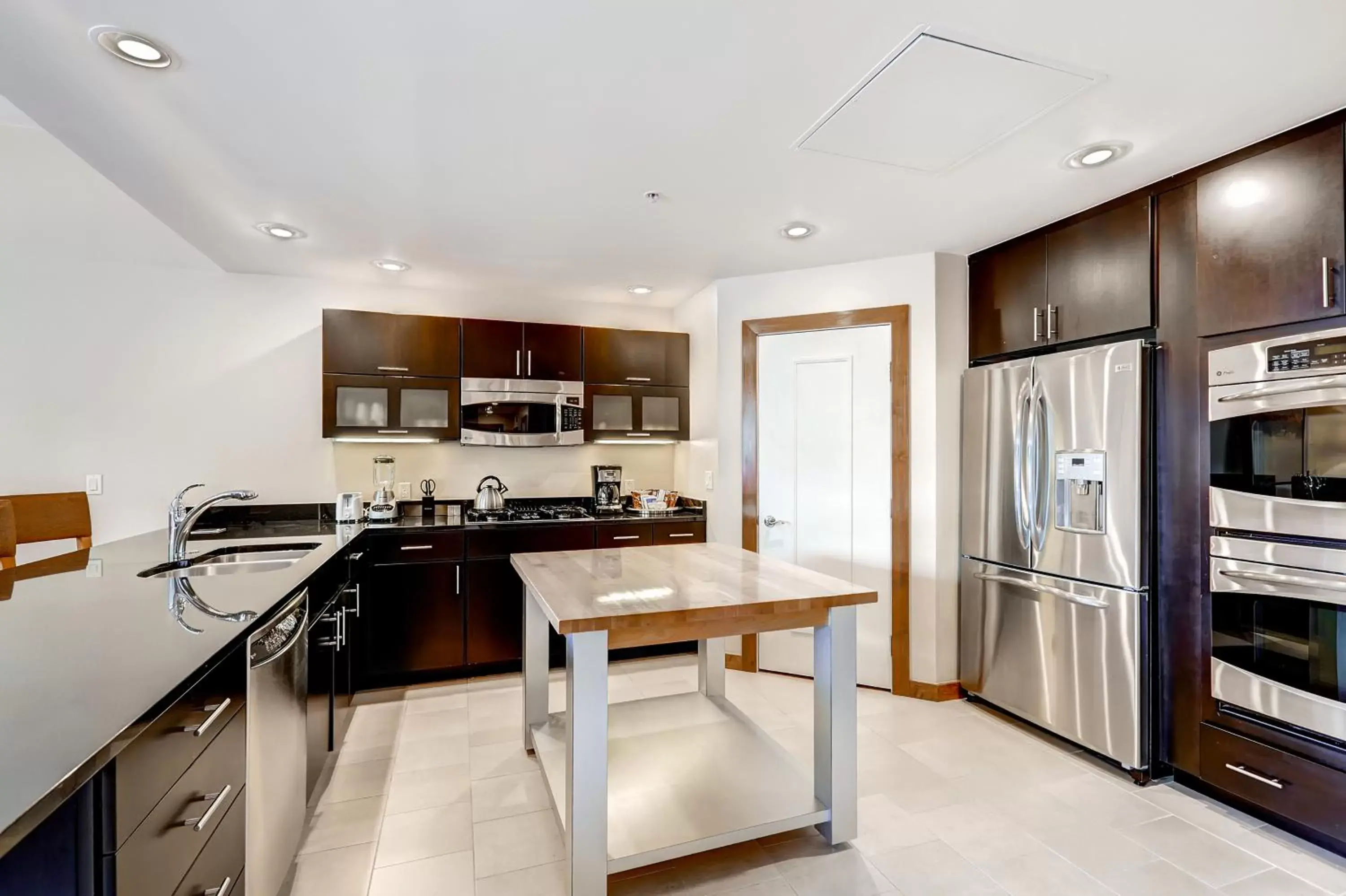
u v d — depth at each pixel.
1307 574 1.95
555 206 2.66
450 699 3.30
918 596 3.31
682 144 2.13
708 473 4.01
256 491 3.65
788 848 2.02
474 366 3.81
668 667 3.77
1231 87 1.78
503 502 4.13
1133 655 2.40
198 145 2.11
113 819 0.91
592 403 4.07
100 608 1.61
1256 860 1.95
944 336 3.30
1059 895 1.79
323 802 2.28
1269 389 2.04
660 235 3.03
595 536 3.80
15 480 3.25
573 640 1.71
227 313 3.61
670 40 1.58
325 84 1.76
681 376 4.28
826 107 1.90
